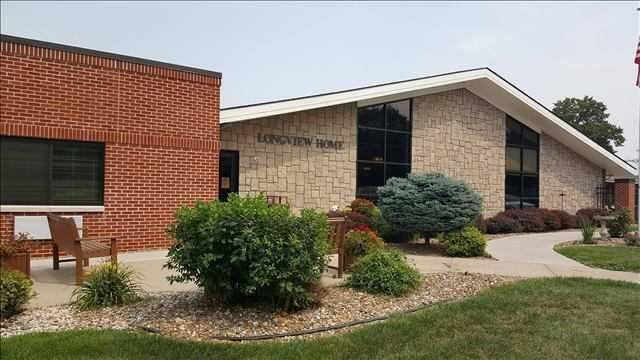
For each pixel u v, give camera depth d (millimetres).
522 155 22484
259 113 13977
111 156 10641
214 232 5578
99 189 10602
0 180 9617
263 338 5250
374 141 17562
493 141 21188
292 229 5867
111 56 10617
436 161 19172
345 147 16719
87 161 10484
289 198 15398
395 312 6293
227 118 13422
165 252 10867
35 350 4754
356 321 5852
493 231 19000
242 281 5973
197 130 11797
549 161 23438
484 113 20891
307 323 5719
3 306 5777
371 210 15289
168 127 11367
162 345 4934
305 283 6258
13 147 9734
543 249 13633
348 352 4879
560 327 5730
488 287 7898
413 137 18531
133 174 10906
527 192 22625
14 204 9750
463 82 19609
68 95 10148
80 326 5535
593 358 4859
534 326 5762
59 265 9234
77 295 6629
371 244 8617
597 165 25531
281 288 5684
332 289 7266
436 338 5328
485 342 5215
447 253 12227
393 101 18156
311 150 15938
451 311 6273
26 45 9719
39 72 9852
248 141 14695
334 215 13969
